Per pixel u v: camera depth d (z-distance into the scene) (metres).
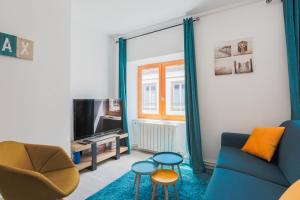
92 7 2.60
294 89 2.07
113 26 3.25
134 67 3.82
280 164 1.69
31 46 1.83
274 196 1.21
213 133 2.74
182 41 3.06
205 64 2.79
